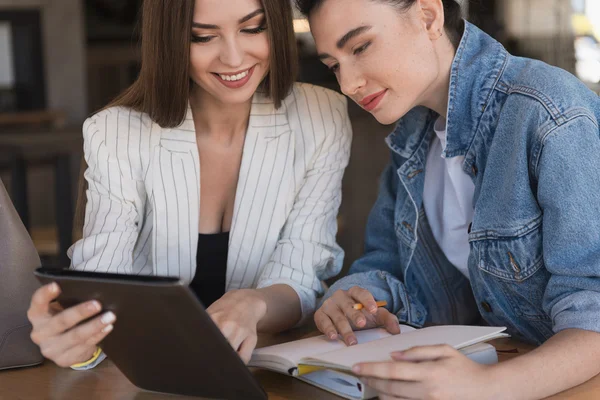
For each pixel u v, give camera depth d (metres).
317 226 1.77
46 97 6.32
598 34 5.89
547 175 1.35
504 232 1.45
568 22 6.00
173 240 1.71
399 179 1.78
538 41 6.06
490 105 1.51
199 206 1.73
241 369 1.15
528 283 1.47
